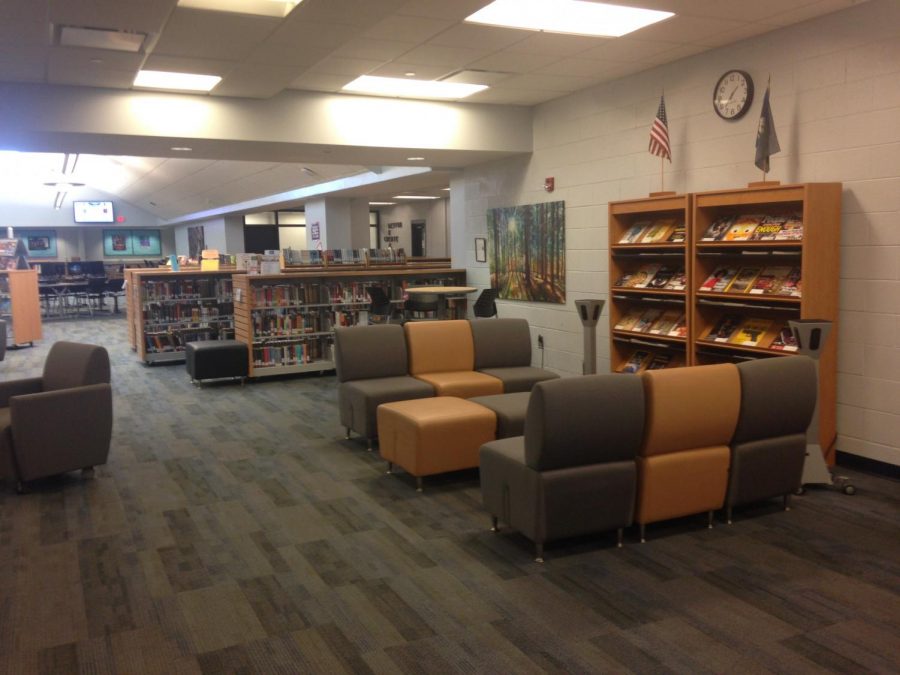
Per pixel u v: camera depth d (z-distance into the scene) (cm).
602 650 282
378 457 550
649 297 616
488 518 425
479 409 491
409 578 347
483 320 643
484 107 790
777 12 496
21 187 2280
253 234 2095
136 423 667
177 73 600
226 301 1027
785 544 381
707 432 386
